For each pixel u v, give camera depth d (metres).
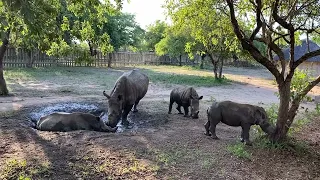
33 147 7.13
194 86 21.55
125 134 8.62
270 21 8.20
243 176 6.20
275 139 7.98
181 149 7.43
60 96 14.95
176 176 5.98
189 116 11.26
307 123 11.05
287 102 7.83
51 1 8.30
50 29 6.98
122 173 5.99
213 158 6.93
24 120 9.91
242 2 8.94
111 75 26.73
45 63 32.16
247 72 40.25
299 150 7.79
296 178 6.34
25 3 4.92
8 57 28.47
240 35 7.53
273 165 6.88
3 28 5.57
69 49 12.62
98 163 6.38
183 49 38.44
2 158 6.38
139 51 53.03
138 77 11.23
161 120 10.59
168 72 33.28
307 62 28.83
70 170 6.01
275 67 7.68
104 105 13.03
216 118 8.23
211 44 21.92
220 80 24.19
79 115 9.18
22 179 5.23
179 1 9.91
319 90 22.17
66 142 7.58
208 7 9.22
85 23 11.27
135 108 11.76
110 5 10.75
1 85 14.38
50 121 8.98
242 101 15.66
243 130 8.02
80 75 25.62
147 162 6.54
